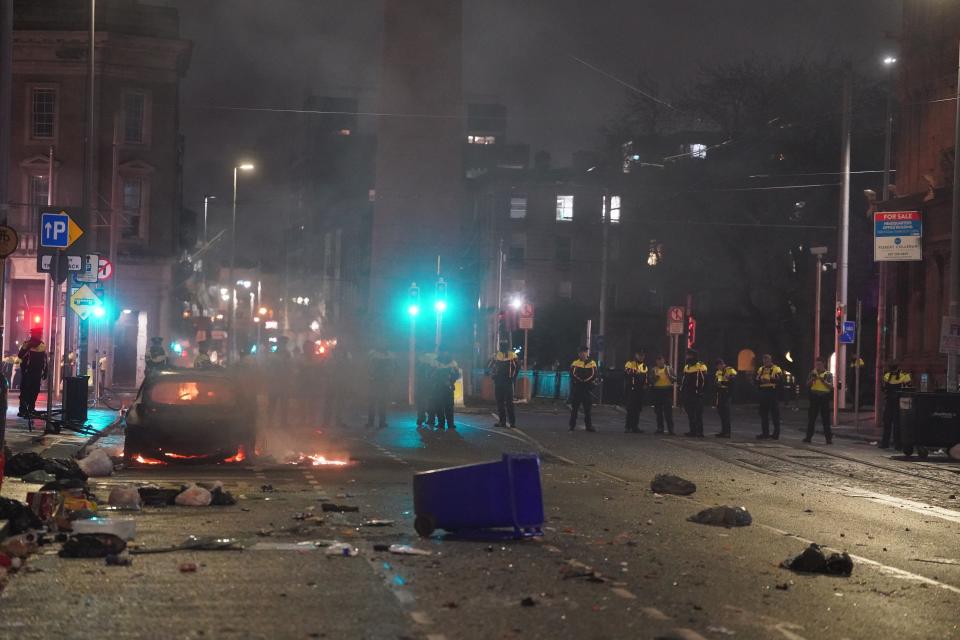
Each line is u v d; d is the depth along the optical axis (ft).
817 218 320.29
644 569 47.70
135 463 90.84
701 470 98.48
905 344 200.23
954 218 139.95
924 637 37.01
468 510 54.70
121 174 273.54
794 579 46.70
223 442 91.15
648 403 246.68
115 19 272.10
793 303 333.42
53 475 76.18
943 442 120.16
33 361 120.78
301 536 54.90
